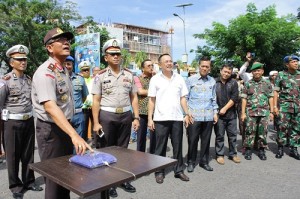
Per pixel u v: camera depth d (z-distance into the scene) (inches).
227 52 661.3
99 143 153.4
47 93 94.6
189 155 199.0
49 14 815.7
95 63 545.6
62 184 69.5
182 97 182.9
